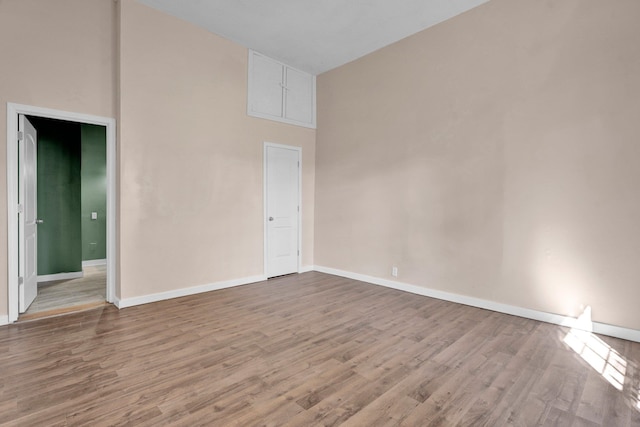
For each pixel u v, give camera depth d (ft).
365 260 15.72
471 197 12.10
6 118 9.71
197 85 13.28
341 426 5.53
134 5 11.57
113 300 11.96
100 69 11.35
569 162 10.00
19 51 9.87
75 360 7.70
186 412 5.85
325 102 17.54
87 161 19.25
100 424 5.51
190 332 9.43
